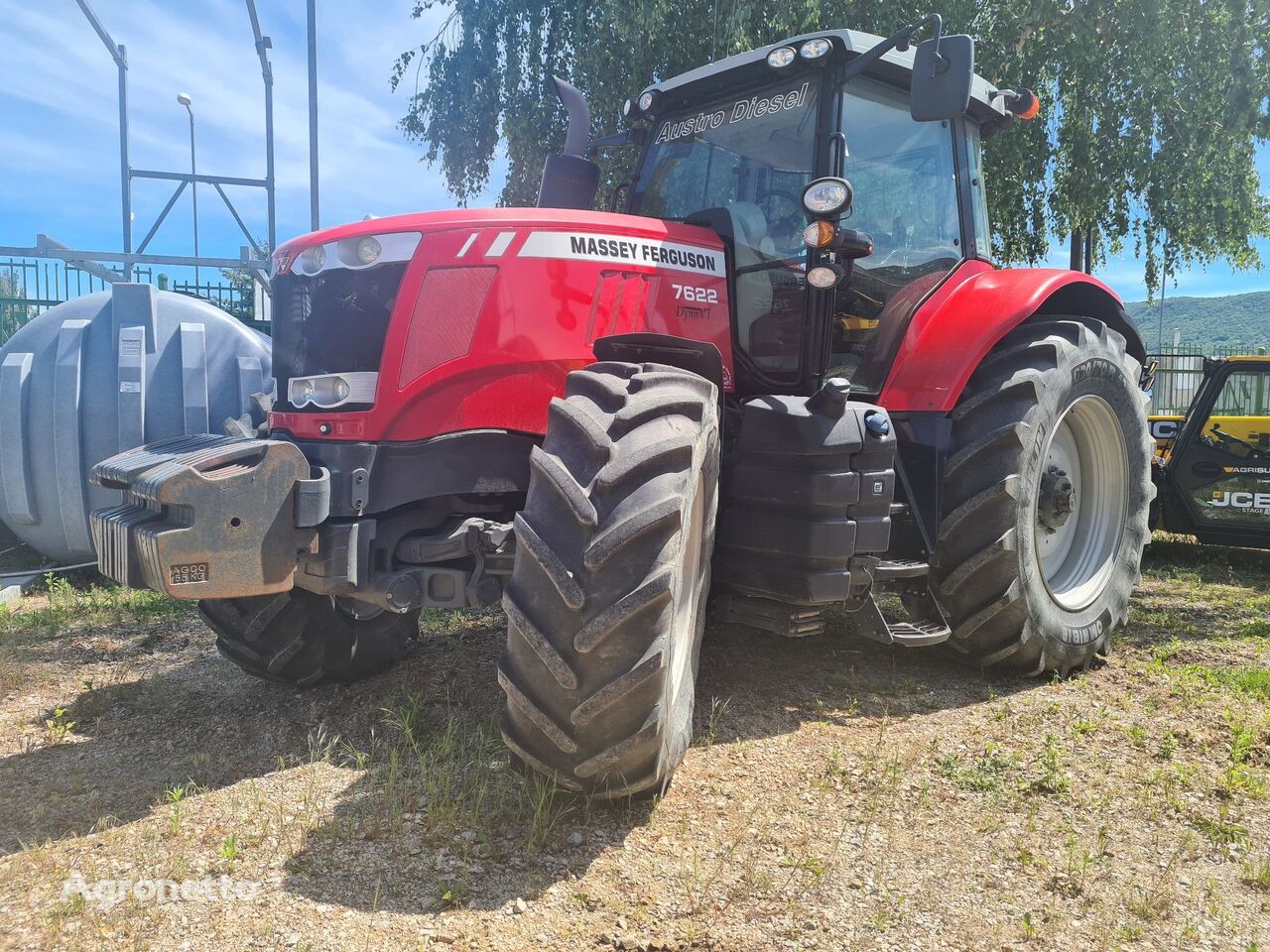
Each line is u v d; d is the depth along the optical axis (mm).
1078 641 3719
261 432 3133
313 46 8305
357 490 2641
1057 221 9016
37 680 3529
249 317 9633
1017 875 2197
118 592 5043
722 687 3445
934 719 3195
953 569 3457
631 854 2225
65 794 2553
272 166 11055
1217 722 3156
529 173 8688
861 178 3488
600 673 2113
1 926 1918
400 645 3613
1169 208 8953
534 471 2275
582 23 7820
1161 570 6293
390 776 2521
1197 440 6652
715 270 3342
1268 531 6438
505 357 2834
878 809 2490
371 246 2770
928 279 3746
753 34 7430
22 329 5742
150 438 5434
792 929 1954
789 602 2963
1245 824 2455
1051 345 3588
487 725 2984
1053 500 3803
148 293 5500
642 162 3947
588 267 2979
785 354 3361
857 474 2912
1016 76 7770
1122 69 7973
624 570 2111
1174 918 2039
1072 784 2664
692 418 2430
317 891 2051
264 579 2432
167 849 2230
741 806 2488
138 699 3287
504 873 2131
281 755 2830
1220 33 8023
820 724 3102
